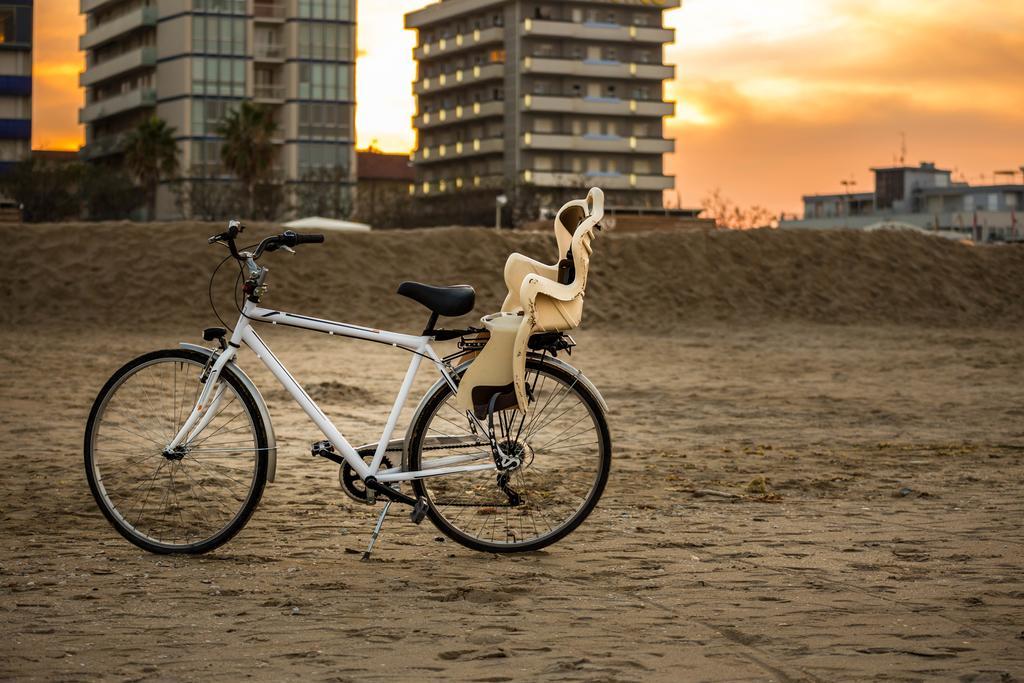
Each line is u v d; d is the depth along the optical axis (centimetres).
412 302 2922
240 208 6906
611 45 9025
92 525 545
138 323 2677
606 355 2028
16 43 7400
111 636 372
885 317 3123
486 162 9150
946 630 382
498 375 486
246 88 8138
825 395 1334
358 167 9944
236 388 498
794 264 3284
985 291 3325
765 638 372
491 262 3105
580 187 8556
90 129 9375
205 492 565
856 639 371
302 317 500
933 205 10538
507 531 500
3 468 718
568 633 378
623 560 486
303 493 636
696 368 1770
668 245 3288
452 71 9350
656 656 353
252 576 454
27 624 385
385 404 1138
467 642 367
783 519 575
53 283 2811
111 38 8794
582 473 504
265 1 8200
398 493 490
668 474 726
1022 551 504
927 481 698
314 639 370
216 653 354
